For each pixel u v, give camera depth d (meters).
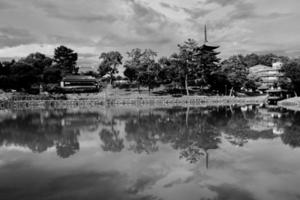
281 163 16.22
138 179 13.80
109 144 22.92
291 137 24.69
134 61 101.25
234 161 16.84
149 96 89.44
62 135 27.73
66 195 11.83
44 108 68.38
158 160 17.42
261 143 22.11
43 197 11.69
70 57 142.12
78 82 98.94
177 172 14.85
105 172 15.05
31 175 14.68
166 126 32.97
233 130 29.09
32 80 91.56
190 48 94.81
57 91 93.94
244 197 11.35
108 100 80.56
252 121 36.56
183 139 24.48
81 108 67.38
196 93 98.19
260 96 97.38
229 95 98.56
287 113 47.16
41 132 29.73
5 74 93.06
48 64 123.69
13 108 69.12
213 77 95.62
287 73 75.00
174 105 75.06
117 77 124.06
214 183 13.05
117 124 35.62
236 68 97.88
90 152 20.03
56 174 14.80
